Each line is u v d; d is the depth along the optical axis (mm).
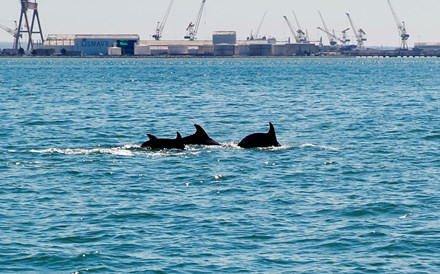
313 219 54719
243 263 45750
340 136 101625
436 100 170375
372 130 108188
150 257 46688
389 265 45375
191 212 56625
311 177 69625
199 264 45562
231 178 69062
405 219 54469
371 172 72125
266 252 47656
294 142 94688
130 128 112812
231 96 188750
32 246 48562
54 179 68625
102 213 56281
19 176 70000
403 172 72000
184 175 70312
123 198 61188
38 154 82562
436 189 63938
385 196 61438
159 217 55219
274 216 55531
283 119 127125
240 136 103938
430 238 49969
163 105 158125
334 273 44250
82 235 50781
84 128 111562
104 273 44219
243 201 60094
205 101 170500
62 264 45562
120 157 80062
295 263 45812
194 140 87875
